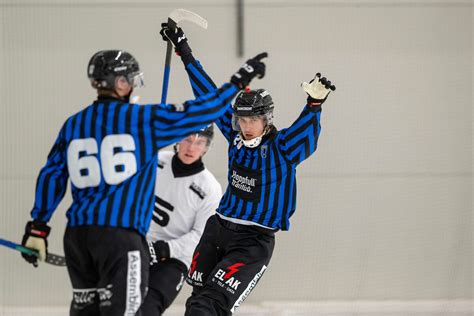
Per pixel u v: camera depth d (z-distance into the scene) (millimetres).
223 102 11055
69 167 11031
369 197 20922
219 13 20328
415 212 21078
